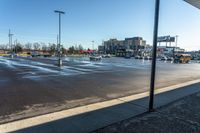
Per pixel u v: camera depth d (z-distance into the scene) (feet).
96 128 13.84
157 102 21.34
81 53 313.73
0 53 262.26
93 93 26.13
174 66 99.81
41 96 23.79
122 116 16.49
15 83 33.01
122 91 27.96
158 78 45.16
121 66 84.38
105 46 390.83
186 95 25.25
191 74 56.59
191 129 13.94
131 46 317.22
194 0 25.45
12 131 13.24
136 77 45.27
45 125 14.34
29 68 62.80
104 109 18.53
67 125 14.35
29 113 17.25
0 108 18.65
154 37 17.43
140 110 18.25
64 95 24.54
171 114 17.15
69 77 42.34
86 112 17.54
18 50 293.02
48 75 45.14
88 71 57.41
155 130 13.62
